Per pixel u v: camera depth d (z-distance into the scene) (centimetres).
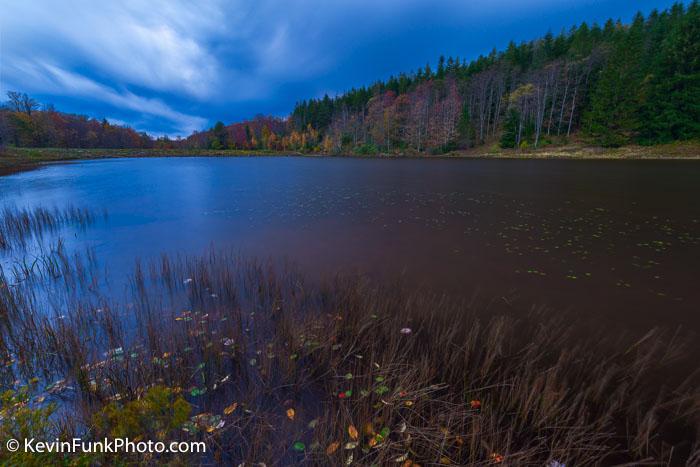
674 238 905
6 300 531
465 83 7525
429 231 1042
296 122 11438
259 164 4703
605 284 628
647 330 467
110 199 1717
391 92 9388
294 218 1254
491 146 6312
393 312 515
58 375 357
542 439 277
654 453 269
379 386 333
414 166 3862
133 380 338
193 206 1517
